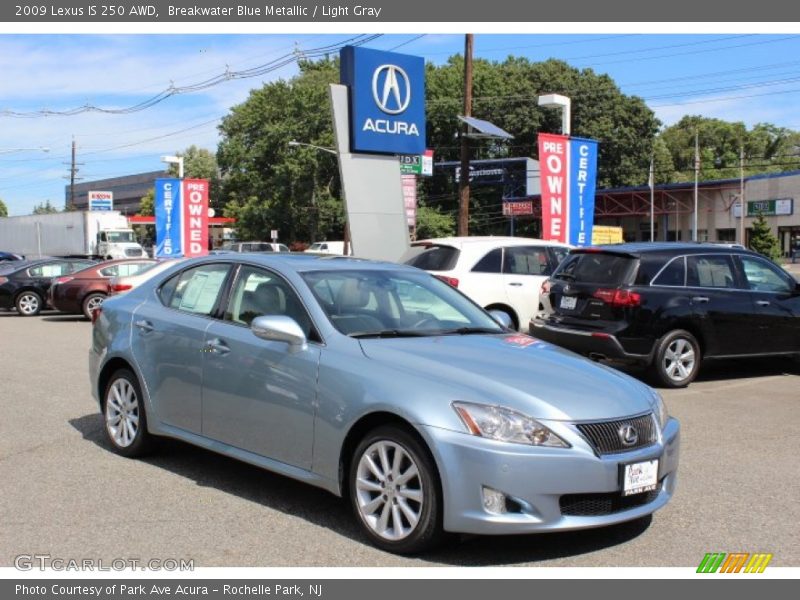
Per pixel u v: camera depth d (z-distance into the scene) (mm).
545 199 17984
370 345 4559
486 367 4324
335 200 60125
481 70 65250
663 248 9359
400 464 4141
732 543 4383
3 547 4227
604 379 4477
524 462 3836
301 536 4387
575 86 66062
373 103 16234
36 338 14742
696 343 9297
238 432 5012
